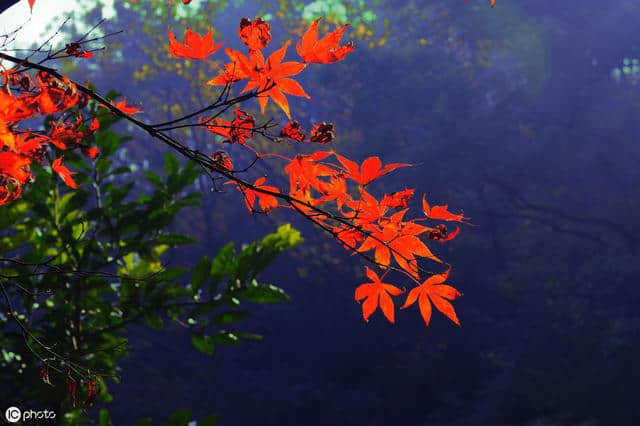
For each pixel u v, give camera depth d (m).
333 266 25.30
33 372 3.07
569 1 22.62
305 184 1.61
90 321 3.50
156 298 3.40
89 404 2.10
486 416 20.08
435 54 24.23
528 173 22.84
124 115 1.51
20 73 1.42
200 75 18.42
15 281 2.22
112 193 3.58
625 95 22.45
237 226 30.31
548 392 18.39
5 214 3.31
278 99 1.50
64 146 1.46
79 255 3.36
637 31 22.27
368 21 20.88
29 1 1.40
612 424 16.78
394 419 23.33
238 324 27.14
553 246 22.53
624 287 19.38
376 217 1.63
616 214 21.53
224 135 1.56
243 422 23.64
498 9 22.47
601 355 17.75
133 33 21.69
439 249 23.77
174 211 3.59
